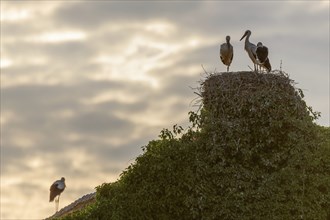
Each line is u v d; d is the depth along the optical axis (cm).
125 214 3422
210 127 3491
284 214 3381
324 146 3506
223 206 3381
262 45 3678
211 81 3534
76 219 3531
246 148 3472
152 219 3422
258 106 3478
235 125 3475
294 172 3428
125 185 3516
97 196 3631
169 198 3425
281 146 3500
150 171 3466
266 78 3506
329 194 3444
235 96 3481
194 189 3400
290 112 3509
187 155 3472
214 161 3469
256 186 3447
